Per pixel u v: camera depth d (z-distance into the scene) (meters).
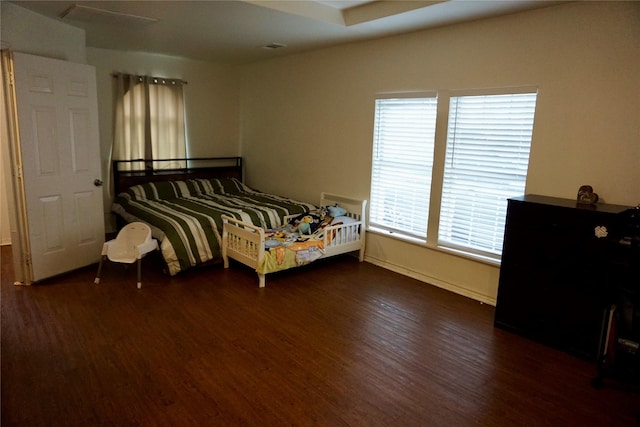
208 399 2.26
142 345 2.79
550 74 3.10
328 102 4.96
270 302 3.53
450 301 3.66
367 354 2.76
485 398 2.34
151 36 4.36
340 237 4.41
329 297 3.68
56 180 3.72
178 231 3.99
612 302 2.61
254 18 3.58
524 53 3.22
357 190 4.75
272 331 3.03
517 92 3.29
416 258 4.20
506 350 2.86
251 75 6.17
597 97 2.89
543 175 3.21
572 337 2.81
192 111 6.03
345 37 4.25
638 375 2.45
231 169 6.47
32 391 2.28
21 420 2.05
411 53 4.00
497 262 3.53
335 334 3.02
